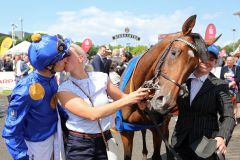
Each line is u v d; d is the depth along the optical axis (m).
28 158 2.94
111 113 2.77
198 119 3.43
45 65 2.84
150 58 4.00
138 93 2.81
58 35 2.90
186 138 3.50
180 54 3.37
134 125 4.23
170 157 3.74
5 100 16.42
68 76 3.04
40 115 2.95
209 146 3.18
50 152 3.05
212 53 3.36
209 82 3.39
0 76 18.67
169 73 3.37
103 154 3.03
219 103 3.35
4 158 6.58
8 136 2.89
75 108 2.80
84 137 2.95
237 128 9.12
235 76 9.68
